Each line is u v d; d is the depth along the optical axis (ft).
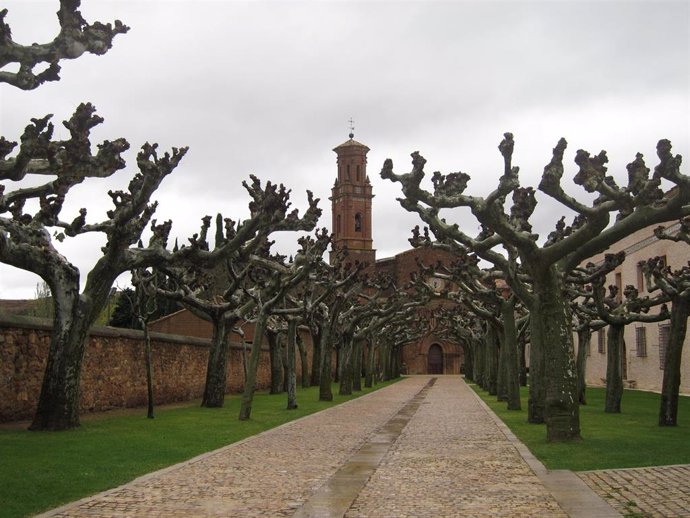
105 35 50.39
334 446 54.34
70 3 48.60
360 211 324.39
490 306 123.13
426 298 131.44
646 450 49.67
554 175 52.21
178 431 62.75
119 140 53.67
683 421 74.08
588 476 39.11
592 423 71.36
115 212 63.52
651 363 156.87
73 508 31.09
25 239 58.23
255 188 71.31
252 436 60.29
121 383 90.99
